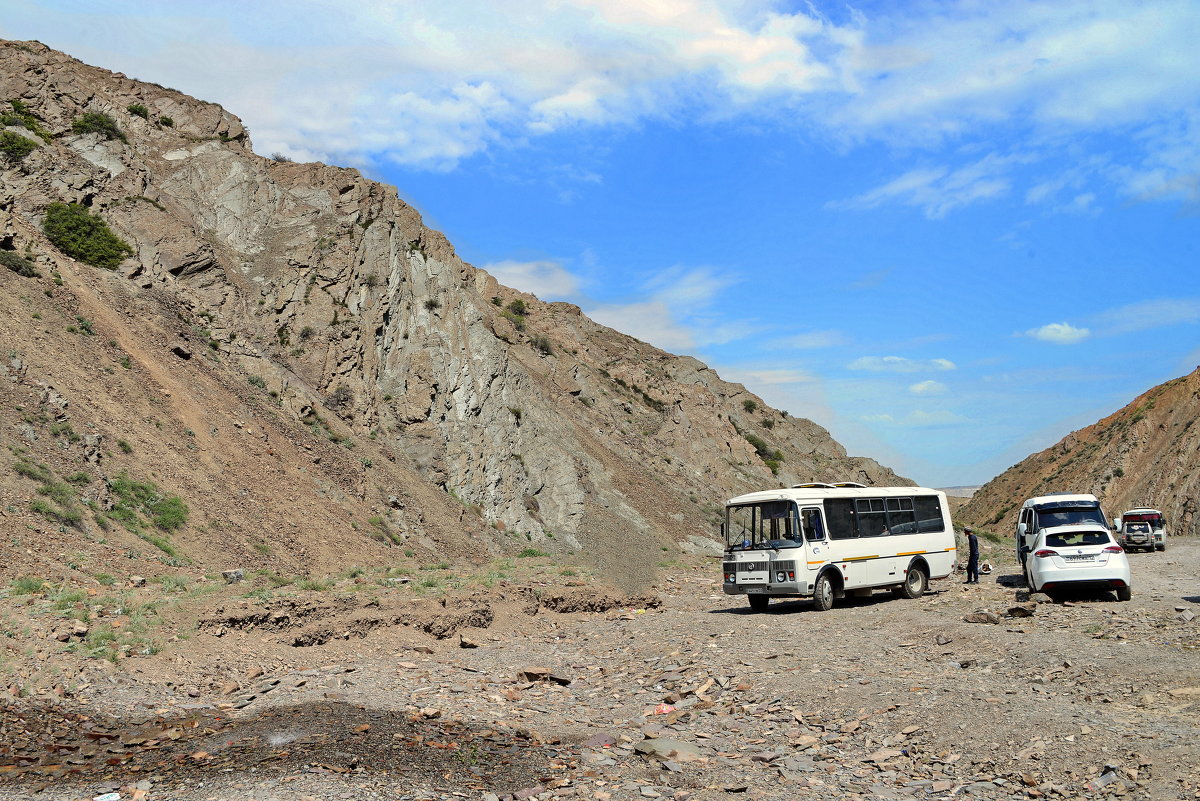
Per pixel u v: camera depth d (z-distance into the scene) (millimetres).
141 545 20156
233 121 44938
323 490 29094
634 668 15094
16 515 18062
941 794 8125
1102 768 7934
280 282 37438
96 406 24266
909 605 19969
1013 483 110375
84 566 17531
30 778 8305
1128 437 88375
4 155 32344
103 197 34156
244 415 29594
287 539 25094
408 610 17891
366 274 39875
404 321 40531
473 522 35031
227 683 13125
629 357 73250
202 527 22781
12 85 36562
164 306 31812
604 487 42938
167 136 41281
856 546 21031
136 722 10719
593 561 33031
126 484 22203
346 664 14992
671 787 8688
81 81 39719
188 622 14797
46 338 25047
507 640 18297
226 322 33969
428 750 9516
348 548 26781
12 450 20172
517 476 39094
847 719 10586
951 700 10523
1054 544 17938
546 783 8680
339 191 42469
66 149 35031
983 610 17406
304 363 35312
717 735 10648
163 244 34344
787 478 66438
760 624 17953
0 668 11508
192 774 8320
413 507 32344
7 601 14000
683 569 34312
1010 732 9133
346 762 8727
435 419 38188
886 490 22656
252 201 39750
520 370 45469
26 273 27062
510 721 11594
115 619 14102
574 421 48406
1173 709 9234
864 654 13977
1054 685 10758
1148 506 76812
